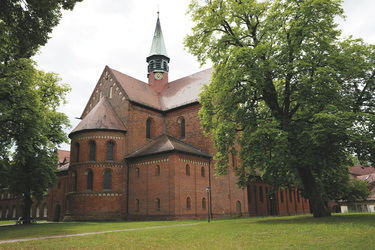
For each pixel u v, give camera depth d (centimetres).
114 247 1304
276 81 2569
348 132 1755
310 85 1995
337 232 1399
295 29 2106
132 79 4706
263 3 2347
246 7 2298
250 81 2128
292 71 2080
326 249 1048
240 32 2341
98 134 3772
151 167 3575
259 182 4750
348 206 6875
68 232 2083
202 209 3572
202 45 2502
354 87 2252
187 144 4084
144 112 4225
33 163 3344
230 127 2308
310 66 2059
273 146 1989
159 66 5100
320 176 2561
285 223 1945
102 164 3691
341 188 3666
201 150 3922
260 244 1205
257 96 2403
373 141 1819
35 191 3412
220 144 2367
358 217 2066
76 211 3609
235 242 1284
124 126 4006
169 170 3391
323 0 2028
